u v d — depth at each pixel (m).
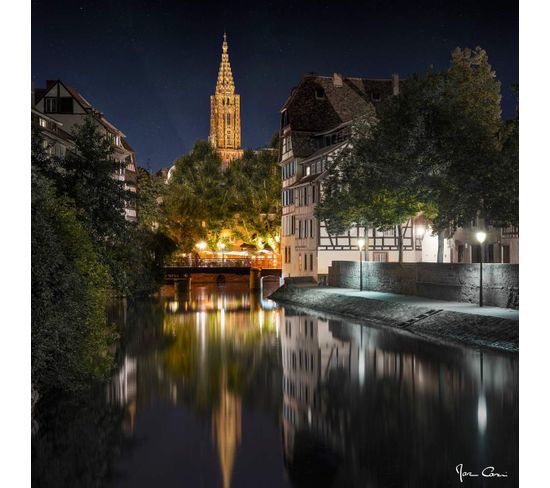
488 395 22.70
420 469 15.99
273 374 27.34
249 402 22.64
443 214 46.03
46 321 18.98
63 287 19.97
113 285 36.44
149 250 68.12
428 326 36.91
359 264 55.75
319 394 23.66
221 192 101.69
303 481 15.36
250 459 16.84
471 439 18.09
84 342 23.75
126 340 37.50
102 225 34.88
